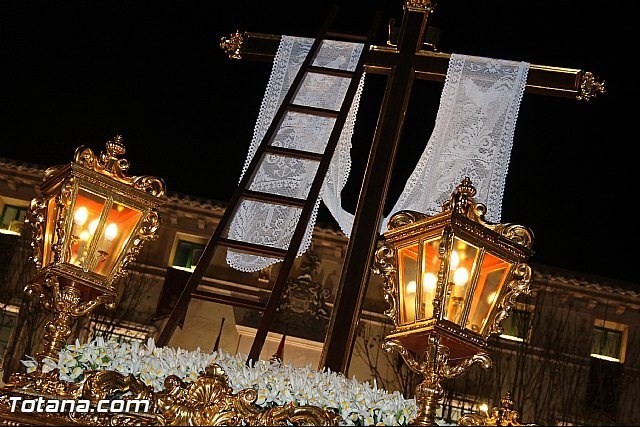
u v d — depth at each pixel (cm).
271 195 534
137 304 1875
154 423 361
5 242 1856
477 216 422
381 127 584
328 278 1870
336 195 632
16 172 1902
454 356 402
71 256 412
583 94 604
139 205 425
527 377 1752
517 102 605
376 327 1850
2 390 370
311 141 643
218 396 362
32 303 1802
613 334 1834
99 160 432
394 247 426
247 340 1856
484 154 601
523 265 411
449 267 399
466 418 365
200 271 482
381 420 366
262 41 669
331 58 652
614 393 1767
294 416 359
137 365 372
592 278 1819
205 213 1906
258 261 626
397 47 620
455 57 615
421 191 601
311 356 1828
